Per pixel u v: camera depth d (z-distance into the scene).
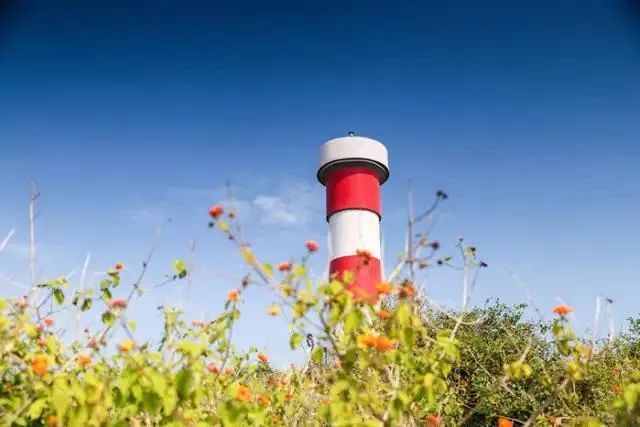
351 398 3.67
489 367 9.08
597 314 4.52
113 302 4.12
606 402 6.25
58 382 3.56
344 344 3.95
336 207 14.16
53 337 4.07
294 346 3.91
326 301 3.83
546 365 7.75
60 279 4.39
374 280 9.15
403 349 4.00
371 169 14.50
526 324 10.01
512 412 8.20
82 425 3.48
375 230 14.00
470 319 10.09
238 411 3.96
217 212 3.95
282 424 5.07
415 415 4.57
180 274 4.37
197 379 3.79
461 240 4.54
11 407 3.70
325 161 14.55
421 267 4.20
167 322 4.18
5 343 3.79
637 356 7.98
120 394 3.73
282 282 3.88
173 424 3.68
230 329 4.20
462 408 8.49
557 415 6.44
